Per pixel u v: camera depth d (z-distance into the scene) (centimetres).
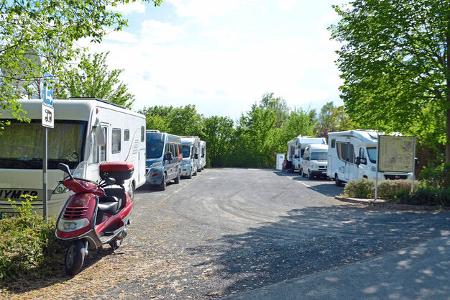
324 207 1380
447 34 1535
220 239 880
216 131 4956
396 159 1443
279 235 916
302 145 3294
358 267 649
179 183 2336
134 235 925
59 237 627
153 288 575
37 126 934
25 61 682
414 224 1005
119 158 1202
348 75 1711
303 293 540
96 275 636
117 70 2578
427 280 584
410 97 1614
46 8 666
